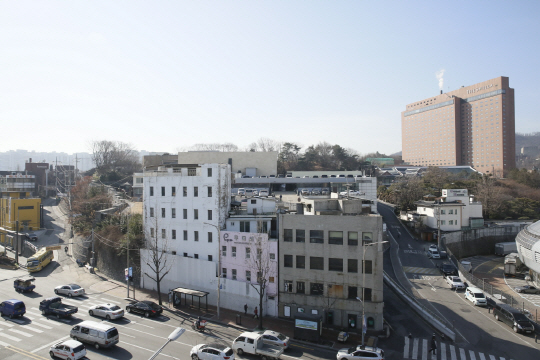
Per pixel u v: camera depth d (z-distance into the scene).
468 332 40.78
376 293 41.16
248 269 47.69
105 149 165.00
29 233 98.25
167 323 42.56
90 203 96.81
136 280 58.75
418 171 189.25
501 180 150.12
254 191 99.38
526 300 55.19
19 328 40.06
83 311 45.78
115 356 33.31
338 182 105.81
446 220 91.88
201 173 52.91
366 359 32.53
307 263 44.00
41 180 175.25
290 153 172.62
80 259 73.56
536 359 34.53
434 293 54.31
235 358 34.19
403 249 81.19
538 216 111.50
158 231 55.88
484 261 83.81
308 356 34.91
